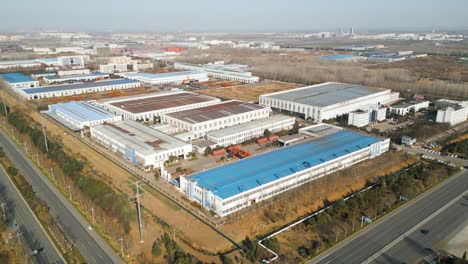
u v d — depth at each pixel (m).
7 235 57.31
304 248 54.84
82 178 73.69
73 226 59.94
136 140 93.44
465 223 62.12
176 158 87.81
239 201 65.25
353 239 57.47
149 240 56.44
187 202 68.62
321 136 97.62
